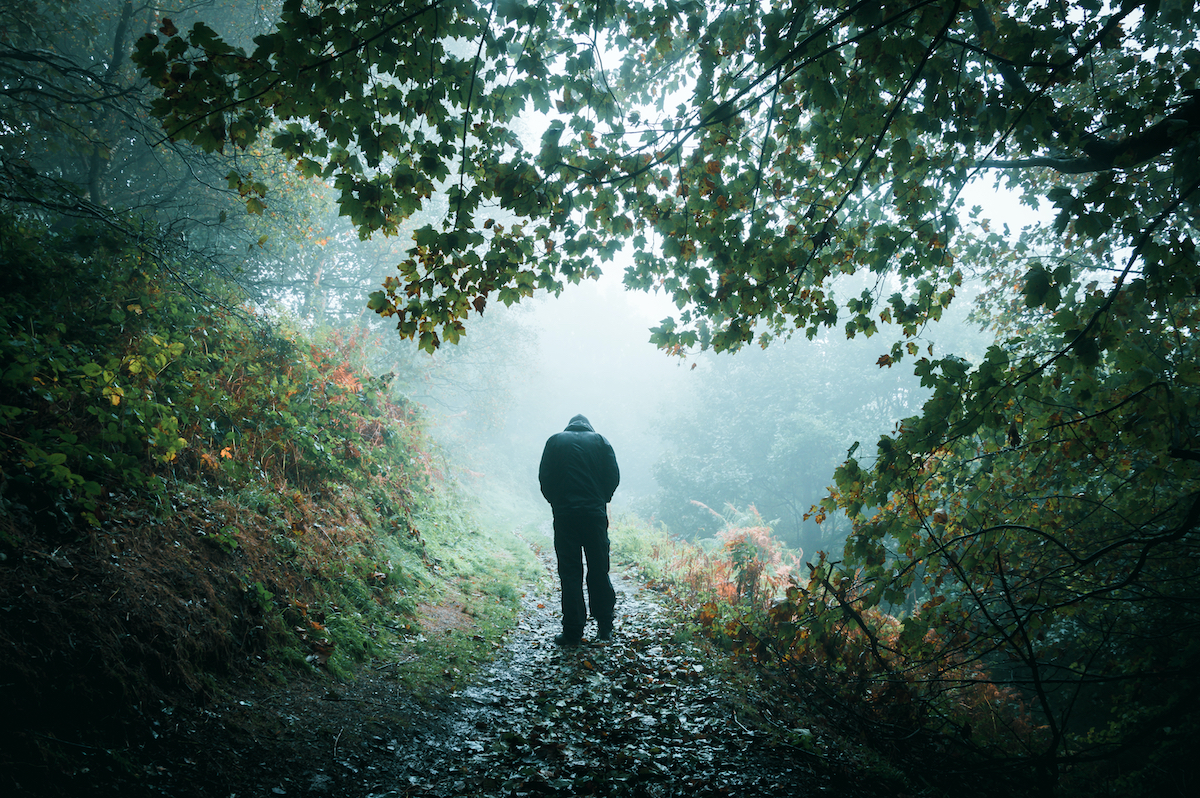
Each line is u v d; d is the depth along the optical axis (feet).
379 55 9.17
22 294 14.90
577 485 18.57
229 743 8.66
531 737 11.30
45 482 9.95
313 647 12.45
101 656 8.12
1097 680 11.46
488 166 10.32
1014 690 22.29
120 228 18.93
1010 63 9.73
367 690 12.00
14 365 11.16
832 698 15.34
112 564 9.80
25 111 26.76
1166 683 16.24
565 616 17.97
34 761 6.49
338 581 15.71
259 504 15.52
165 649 9.21
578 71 10.87
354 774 9.11
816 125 12.02
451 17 9.46
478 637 17.40
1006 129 10.33
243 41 40.55
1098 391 11.31
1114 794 13.83
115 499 11.30
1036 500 17.01
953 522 16.20
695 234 12.03
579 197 11.54
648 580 29.55
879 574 14.84
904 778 11.53
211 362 19.27
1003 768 11.77
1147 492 15.02
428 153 9.73
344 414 24.84
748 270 11.94
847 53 13.83
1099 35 9.26
